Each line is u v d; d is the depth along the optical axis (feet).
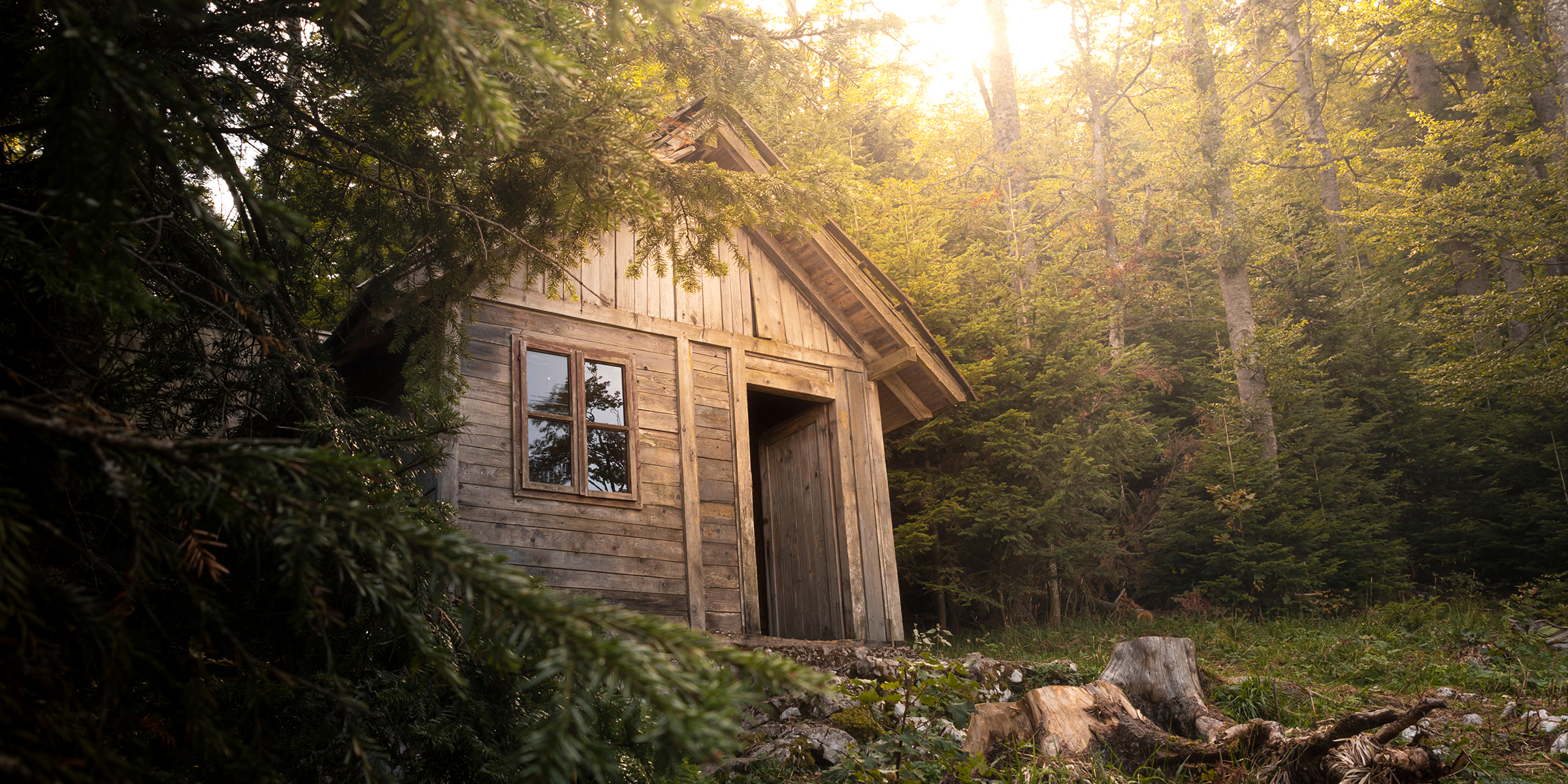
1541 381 41.88
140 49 7.11
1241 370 53.72
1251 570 42.80
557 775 4.15
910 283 44.86
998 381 43.70
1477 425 52.47
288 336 10.78
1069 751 16.79
